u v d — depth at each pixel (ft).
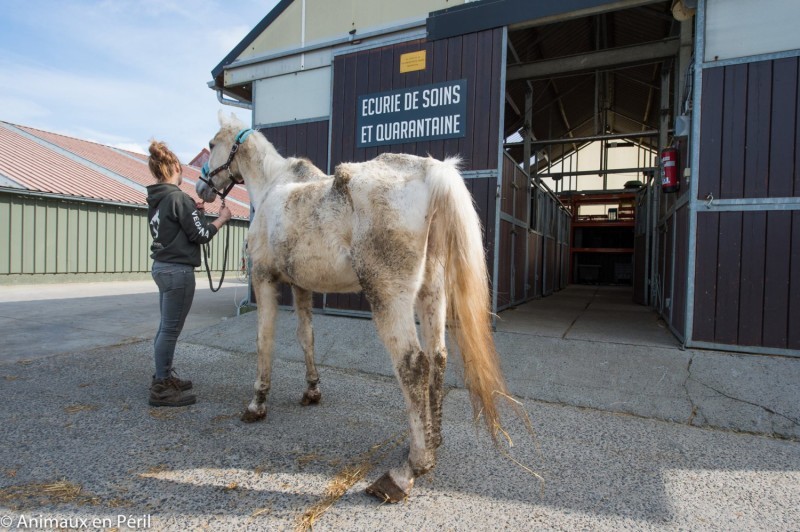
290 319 17.72
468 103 15.72
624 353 12.66
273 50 20.27
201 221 10.70
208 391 11.69
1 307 24.71
